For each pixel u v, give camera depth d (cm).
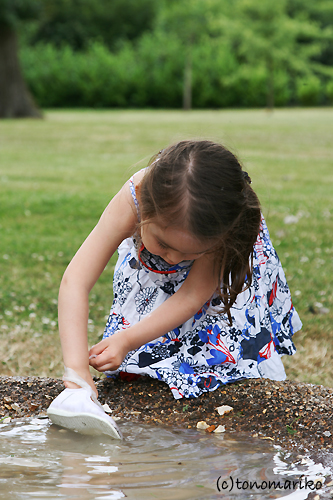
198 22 2791
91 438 175
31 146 1235
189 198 159
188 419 192
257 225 185
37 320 325
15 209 616
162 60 3144
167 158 167
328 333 315
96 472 150
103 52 3152
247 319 219
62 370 259
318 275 405
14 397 206
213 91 3095
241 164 182
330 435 176
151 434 179
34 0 2006
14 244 483
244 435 180
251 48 2758
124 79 3081
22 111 2102
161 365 212
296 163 977
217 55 3150
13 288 377
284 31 2770
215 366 213
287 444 172
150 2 3909
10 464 154
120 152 1137
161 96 3094
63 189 735
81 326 192
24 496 136
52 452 163
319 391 204
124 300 220
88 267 198
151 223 165
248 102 3147
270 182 782
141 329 196
